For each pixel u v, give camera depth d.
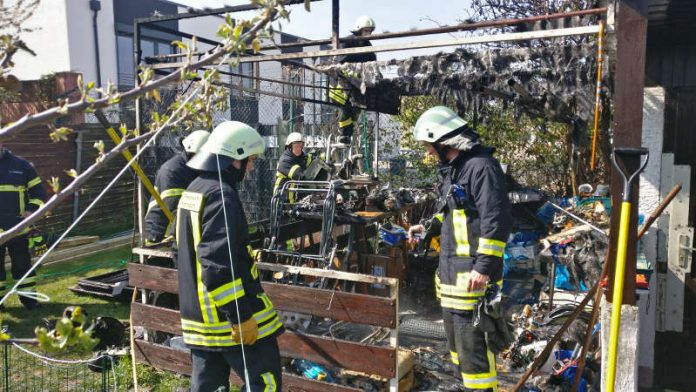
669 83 4.26
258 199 10.29
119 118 10.01
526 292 5.88
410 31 4.66
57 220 9.27
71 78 8.95
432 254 6.26
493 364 3.16
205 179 2.79
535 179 9.48
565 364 3.91
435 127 3.12
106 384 4.08
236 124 2.93
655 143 4.23
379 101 7.43
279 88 11.20
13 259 6.02
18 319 5.73
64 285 6.98
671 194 2.91
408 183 10.34
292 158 6.70
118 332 4.90
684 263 4.23
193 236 2.73
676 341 4.32
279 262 5.00
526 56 4.89
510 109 7.67
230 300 2.59
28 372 4.36
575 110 5.44
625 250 2.70
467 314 3.10
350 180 5.47
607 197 6.15
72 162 9.66
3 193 5.82
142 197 5.34
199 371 2.89
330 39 5.16
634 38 2.83
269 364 2.85
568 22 5.05
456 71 5.17
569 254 4.59
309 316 4.31
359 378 3.86
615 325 2.70
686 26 3.87
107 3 14.24
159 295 4.41
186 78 1.44
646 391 4.16
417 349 4.68
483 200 2.93
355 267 5.77
